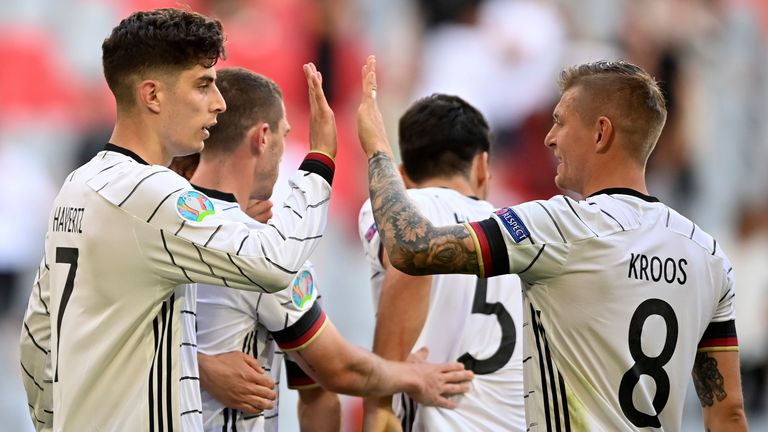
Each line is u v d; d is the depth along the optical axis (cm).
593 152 950
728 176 3384
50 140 2852
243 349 1023
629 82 944
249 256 879
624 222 921
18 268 2717
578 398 912
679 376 932
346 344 1072
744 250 3180
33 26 2889
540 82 3180
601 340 908
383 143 990
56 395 902
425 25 3247
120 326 882
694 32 3416
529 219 905
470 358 1133
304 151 2927
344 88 3078
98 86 2912
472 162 1203
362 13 3144
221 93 1030
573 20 3291
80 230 891
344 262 2861
